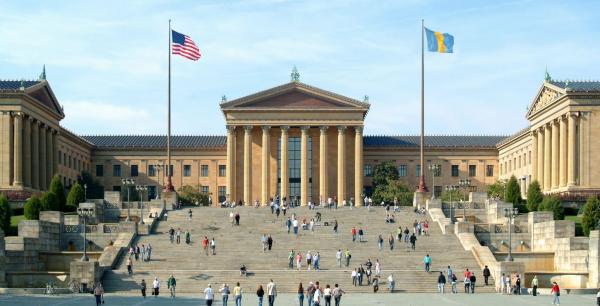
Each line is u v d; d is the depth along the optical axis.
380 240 111.38
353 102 192.12
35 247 110.19
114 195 143.12
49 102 180.88
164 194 145.25
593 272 98.12
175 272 98.94
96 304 76.19
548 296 90.38
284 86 192.25
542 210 132.00
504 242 117.62
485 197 141.12
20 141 160.12
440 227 123.75
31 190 163.00
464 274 98.56
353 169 196.12
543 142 179.62
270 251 110.50
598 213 113.75
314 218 129.88
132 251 106.00
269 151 193.38
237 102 192.25
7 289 92.00
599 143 160.62
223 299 75.31
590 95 160.62
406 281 98.19
